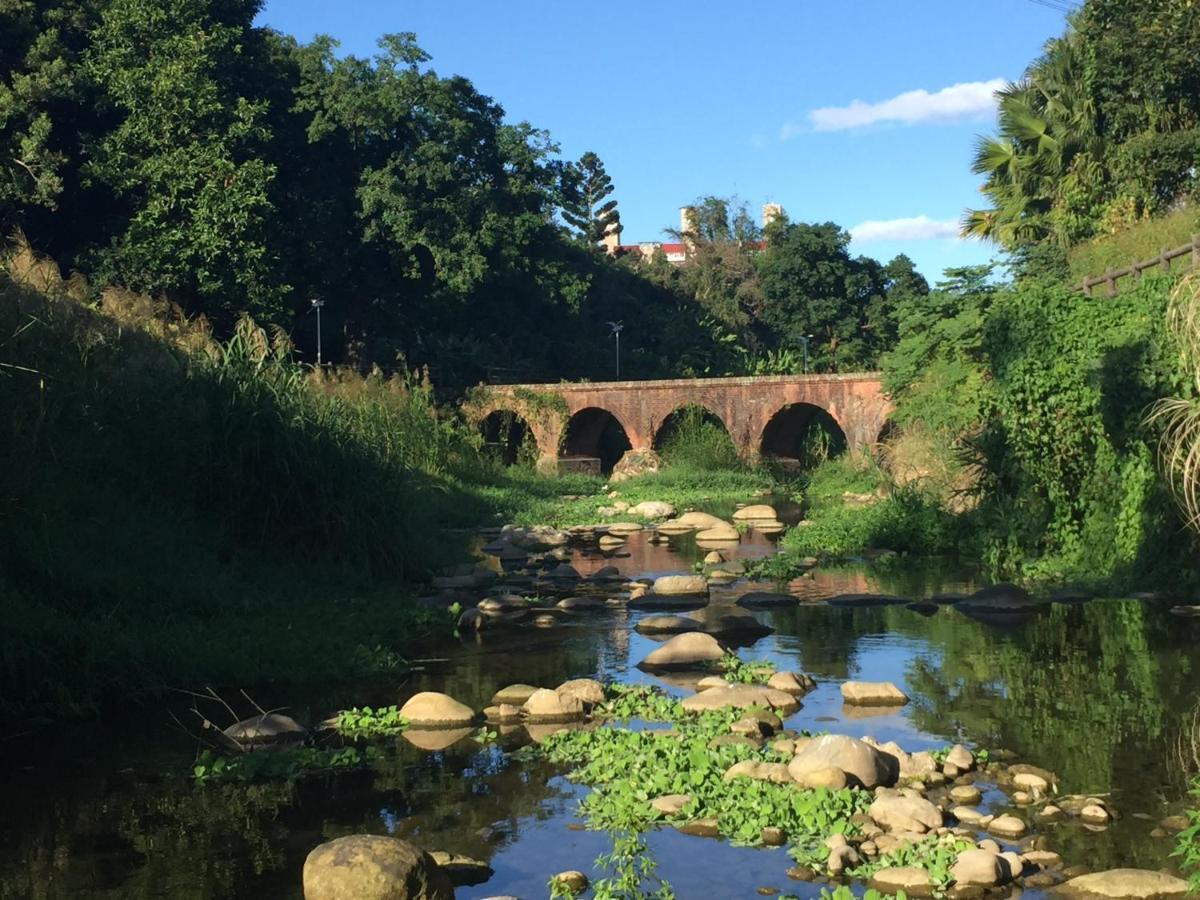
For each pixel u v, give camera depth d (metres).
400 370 44.88
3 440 11.76
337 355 47.12
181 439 14.38
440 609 13.97
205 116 36.75
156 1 37.06
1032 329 16.38
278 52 43.75
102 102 36.34
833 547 20.22
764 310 74.69
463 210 43.94
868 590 15.45
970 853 5.73
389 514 16.27
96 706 9.44
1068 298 16.20
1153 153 28.33
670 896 5.62
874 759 7.24
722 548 21.97
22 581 10.73
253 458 14.62
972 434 20.94
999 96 33.28
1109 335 15.40
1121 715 8.60
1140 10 29.12
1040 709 8.88
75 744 8.67
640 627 13.09
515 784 7.51
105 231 37.62
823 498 32.16
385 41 44.03
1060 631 11.93
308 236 41.69
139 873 6.12
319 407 16.17
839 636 12.26
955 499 20.50
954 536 19.06
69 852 6.45
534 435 44.47
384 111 42.53
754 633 12.59
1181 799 6.78
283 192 41.88
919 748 8.02
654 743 8.02
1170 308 8.66
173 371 15.13
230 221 35.53
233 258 35.53
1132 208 27.94
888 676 10.26
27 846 6.55
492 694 10.09
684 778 7.25
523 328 57.50
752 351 72.06
